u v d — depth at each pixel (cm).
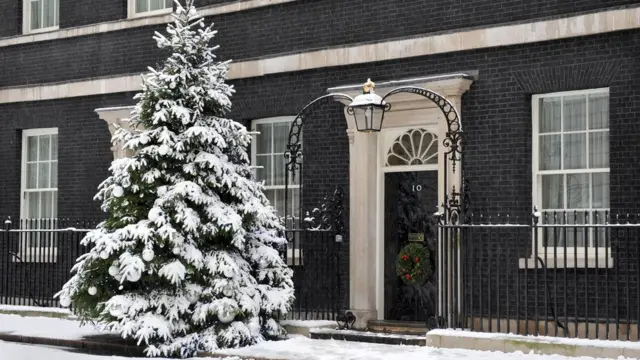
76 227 1644
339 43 1477
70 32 1777
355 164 1424
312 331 1340
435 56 1377
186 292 1263
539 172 1305
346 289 1439
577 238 1277
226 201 1320
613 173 1225
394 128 1412
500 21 1326
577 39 1258
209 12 1612
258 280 1336
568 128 1293
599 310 1218
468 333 1188
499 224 1260
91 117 1745
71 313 1591
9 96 1844
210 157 1285
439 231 1261
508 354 1130
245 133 1345
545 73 1281
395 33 1423
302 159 1506
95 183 1730
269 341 1290
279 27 1542
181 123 1311
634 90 1213
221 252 1274
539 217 1259
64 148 1775
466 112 1344
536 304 1159
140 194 1286
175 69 1327
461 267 1223
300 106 1507
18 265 1797
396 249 1413
